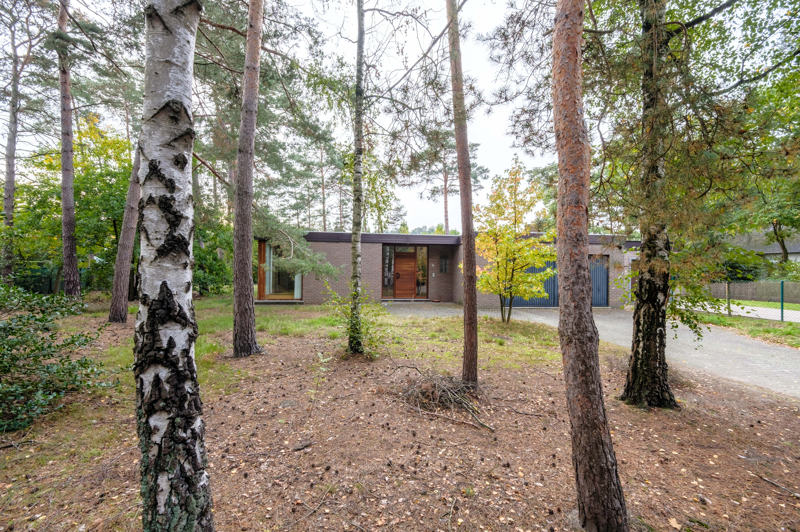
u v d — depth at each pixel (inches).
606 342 311.0
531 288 365.7
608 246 160.1
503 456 116.4
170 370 61.3
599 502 79.8
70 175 358.6
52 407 143.6
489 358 242.5
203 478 65.7
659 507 92.4
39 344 142.3
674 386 191.9
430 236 576.1
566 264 84.4
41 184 470.6
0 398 125.6
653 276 161.2
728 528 85.0
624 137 143.1
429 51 178.9
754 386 194.4
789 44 168.4
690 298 167.8
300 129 349.1
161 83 62.6
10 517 82.3
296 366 210.8
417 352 250.1
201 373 192.5
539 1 134.3
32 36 317.4
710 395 179.5
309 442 121.7
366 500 91.8
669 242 162.1
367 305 244.1
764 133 120.6
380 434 128.6
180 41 64.9
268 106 374.0
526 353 259.8
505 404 161.9
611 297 546.0
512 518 86.2
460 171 173.2
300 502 90.2
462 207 174.2
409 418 143.3
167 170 62.5
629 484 103.3
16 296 141.9
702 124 127.4
